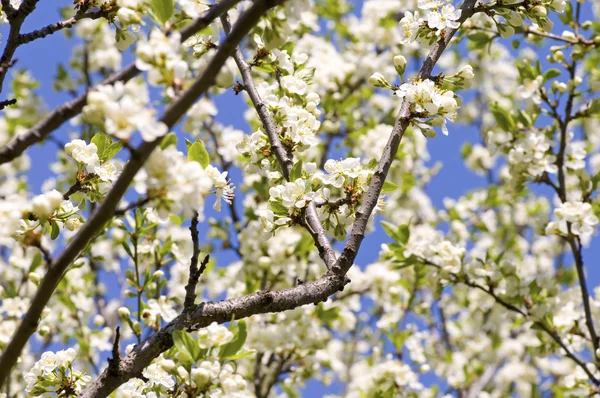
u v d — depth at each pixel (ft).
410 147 28.37
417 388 24.57
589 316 20.13
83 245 8.33
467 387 29.19
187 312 11.03
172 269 26.55
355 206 13.57
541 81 21.29
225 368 9.95
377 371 24.88
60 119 8.74
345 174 13.58
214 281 27.50
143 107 8.08
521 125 21.59
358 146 26.84
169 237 20.11
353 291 27.43
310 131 14.43
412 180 29.37
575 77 21.16
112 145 13.48
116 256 28.32
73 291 23.91
